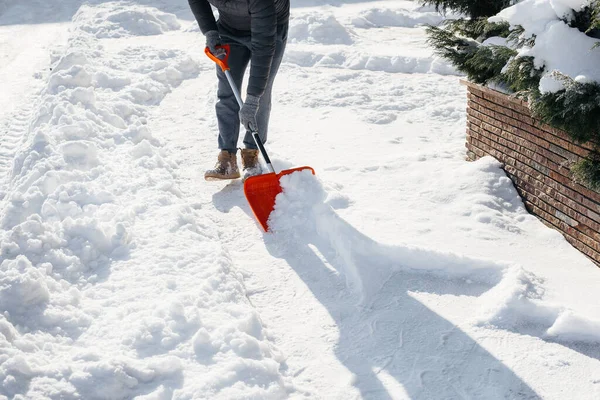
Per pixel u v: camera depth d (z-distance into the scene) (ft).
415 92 22.26
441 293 10.73
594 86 10.67
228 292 10.47
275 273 11.68
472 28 15.51
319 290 11.12
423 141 17.80
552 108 11.22
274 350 9.46
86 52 28.55
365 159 16.24
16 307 9.61
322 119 19.76
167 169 15.89
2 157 19.24
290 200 13.42
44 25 45.16
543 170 12.92
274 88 23.15
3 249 11.14
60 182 13.88
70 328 9.46
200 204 14.39
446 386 8.71
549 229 12.64
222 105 14.94
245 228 13.35
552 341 9.50
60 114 17.99
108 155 16.25
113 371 8.28
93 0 49.67
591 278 10.92
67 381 8.22
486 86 14.73
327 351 9.57
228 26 14.49
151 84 23.40
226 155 15.15
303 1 45.21
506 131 14.15
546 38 11.70
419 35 34.76
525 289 10.26
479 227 12.57
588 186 11.03
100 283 10.71
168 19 39.04
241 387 8.28
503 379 8.77
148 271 10.96
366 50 28.12
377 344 9.64
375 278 11.10
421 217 12.91
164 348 9.03
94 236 11.66
